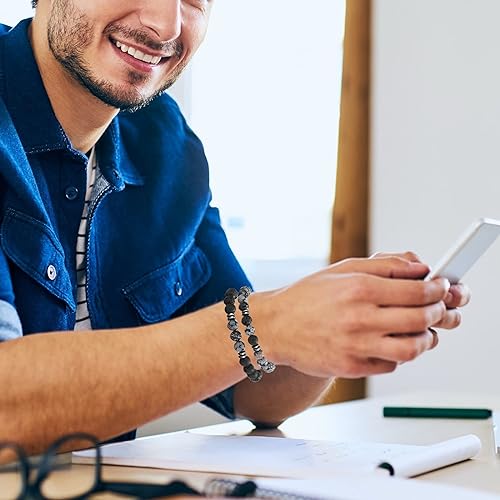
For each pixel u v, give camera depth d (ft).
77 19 4.15
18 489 2.45
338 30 9.41
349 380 8.75
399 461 2.88
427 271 3.13
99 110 4.40
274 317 3.08
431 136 8.95
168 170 4.99
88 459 2.99
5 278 3.65
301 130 9.50
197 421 7.35
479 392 8.63
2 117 3.99
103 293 4.53
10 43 4.35
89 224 4.48
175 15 4.24
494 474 2.99
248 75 9.57
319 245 9.43
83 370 3.03
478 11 8.78
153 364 3.08
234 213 9.59
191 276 4.96
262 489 2.38
